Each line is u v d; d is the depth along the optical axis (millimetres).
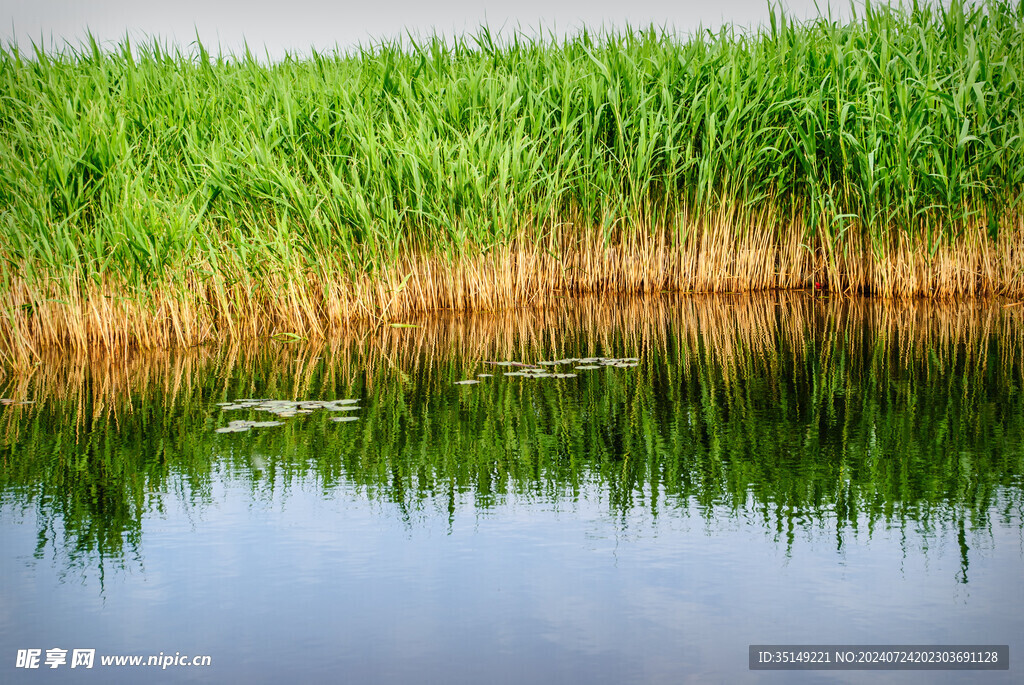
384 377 7098
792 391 6484
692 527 4164
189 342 8391
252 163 8805
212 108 9805
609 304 10289
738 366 7293
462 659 3152
